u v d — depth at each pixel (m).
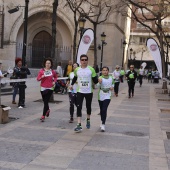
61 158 6.14
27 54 37.41
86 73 8.55
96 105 14.15
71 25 36.06
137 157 6.38
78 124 8.48
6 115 9.35
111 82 8.80
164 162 6.11
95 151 6.71
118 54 44.81
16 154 6.29
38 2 35.75
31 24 37.66
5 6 35.00
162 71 22.61
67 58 37.41
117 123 9.99
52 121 9.89
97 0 31.97
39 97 16.05
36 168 5.52
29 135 7.92
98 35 38.47
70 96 9.84
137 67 64.19
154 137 8.23
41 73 9.84
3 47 35.12
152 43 21.25
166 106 15.02
